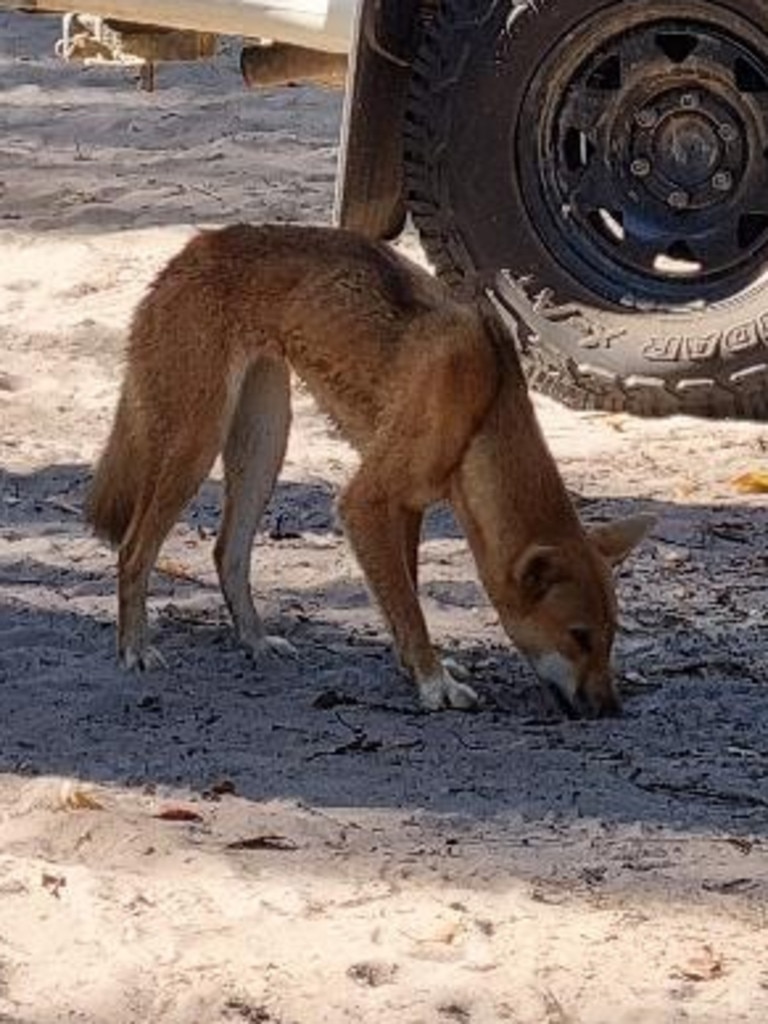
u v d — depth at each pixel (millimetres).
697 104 14898
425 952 7695
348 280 10469
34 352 16312
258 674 10625
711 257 14945
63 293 17625
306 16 15898
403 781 9242
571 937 7805
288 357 10664
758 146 14867
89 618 11312
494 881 8234
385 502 10367
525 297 15031
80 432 14734
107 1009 7297
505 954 7672
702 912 8016
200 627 11211
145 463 10672
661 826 8789
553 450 14227
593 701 10078
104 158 22469
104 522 10859
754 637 11156
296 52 16922
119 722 9914
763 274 14797
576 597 10086
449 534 12789
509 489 10242
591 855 8492
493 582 10312
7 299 17578
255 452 10930
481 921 7914
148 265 18297
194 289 10617
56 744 9617
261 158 22281
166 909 7992
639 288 14969
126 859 8391
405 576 10344
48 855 8453
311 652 10930
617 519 11930
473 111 15016
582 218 15039
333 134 23438
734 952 7727
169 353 10609
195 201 20406
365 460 10391
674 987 7477
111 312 17078
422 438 10273
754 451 14242
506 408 10297
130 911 7969
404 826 8742
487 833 8703
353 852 8492
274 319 10609
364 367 10430
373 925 7863
